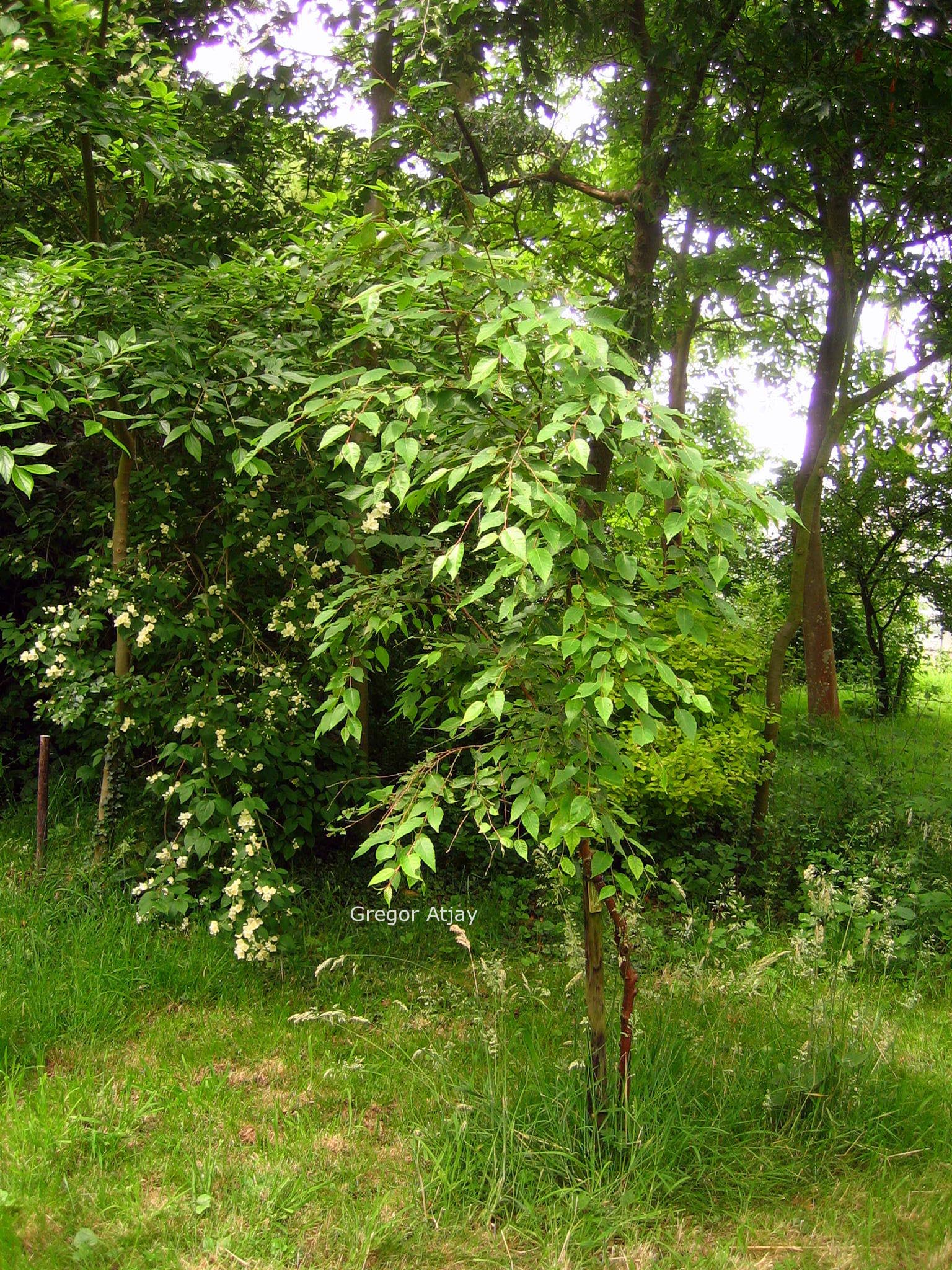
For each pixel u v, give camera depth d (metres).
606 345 2.12
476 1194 2.78
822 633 10.06
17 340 3.29
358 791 4.98
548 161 6.19
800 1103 3.14
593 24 5.75
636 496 2.27
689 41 5.79
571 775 2.47
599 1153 2.88
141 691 4.57
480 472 2.66
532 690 2.92
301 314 3.94
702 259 6.26
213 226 6.19
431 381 2.49
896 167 6.22
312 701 4.70
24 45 3.51
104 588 4.81
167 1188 2.75
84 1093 3.16
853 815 6.04
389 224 2.62
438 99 5.20
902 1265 2.54
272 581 5.00
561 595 2.81
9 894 4.46
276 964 4.29
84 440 5.55
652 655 2.40
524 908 5.19
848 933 4.76
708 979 4.08
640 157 6.11
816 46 5.45
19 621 6.25
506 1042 3.42
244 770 4.33
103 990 3.83
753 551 9.59
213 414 4.42
